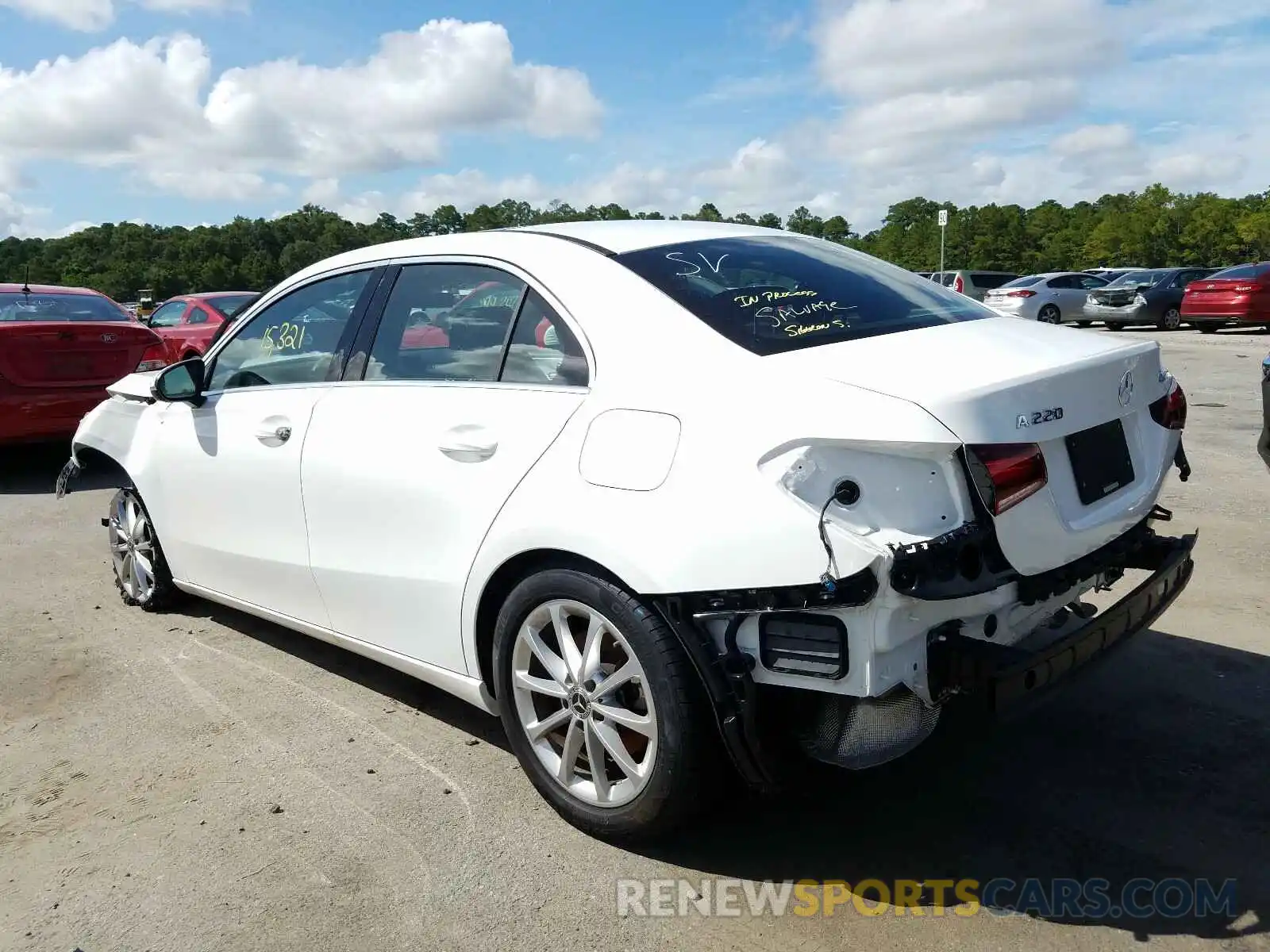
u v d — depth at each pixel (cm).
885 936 248
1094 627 262
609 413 273
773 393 248
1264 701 366
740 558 239
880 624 228
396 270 359
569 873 277
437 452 315
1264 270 1978
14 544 634
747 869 276
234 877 279
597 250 312
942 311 314
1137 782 315
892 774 324
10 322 798
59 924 261
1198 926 248
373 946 249
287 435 373
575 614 284
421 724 371
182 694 402
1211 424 913
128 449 480
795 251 339
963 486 233
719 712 248
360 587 350
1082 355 272
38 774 340
